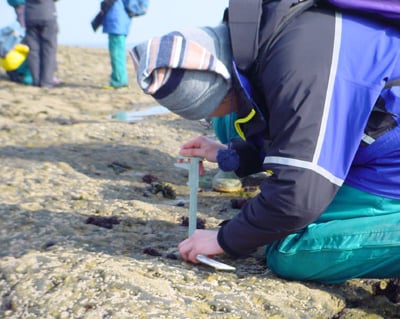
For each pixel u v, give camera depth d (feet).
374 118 6.50
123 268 7.43
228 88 6.68
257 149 7.61
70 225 9.20
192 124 18.71
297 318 6.70
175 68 6.47
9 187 11.05
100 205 10.28
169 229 9.32
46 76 26.22
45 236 8.72
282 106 6.18
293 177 6.14
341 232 6.77
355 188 6.86
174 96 6.63
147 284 7.03
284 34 6.32
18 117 19.22
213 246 7.28
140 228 9.30
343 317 6.93
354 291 7.39
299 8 6.37
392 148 6.60
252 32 6.36
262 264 7.93
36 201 10.36
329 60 6.17
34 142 15.02
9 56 26.03
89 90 26.58
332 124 6.17
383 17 6.51
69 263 7.61
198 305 6.73
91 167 12.89
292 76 6.11
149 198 11.19
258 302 6.90
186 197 11.46
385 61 6.34
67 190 11.11
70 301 6.77
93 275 7.25
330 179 6.22
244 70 6.46
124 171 12.89
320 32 6.28
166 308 6.59
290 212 6.28
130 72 34.37
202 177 12.86
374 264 6.89
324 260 6.95
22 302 6.88
